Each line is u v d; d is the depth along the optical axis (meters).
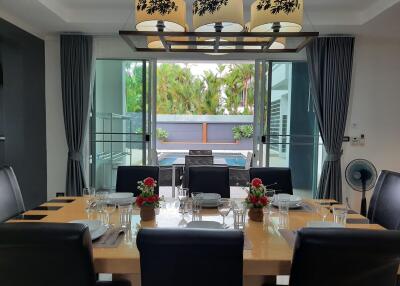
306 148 4.18
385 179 2.23
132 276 1.91
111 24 3.45
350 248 1.02
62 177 4.06
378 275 1.11
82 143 3.92
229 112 10.16
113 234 1.60
